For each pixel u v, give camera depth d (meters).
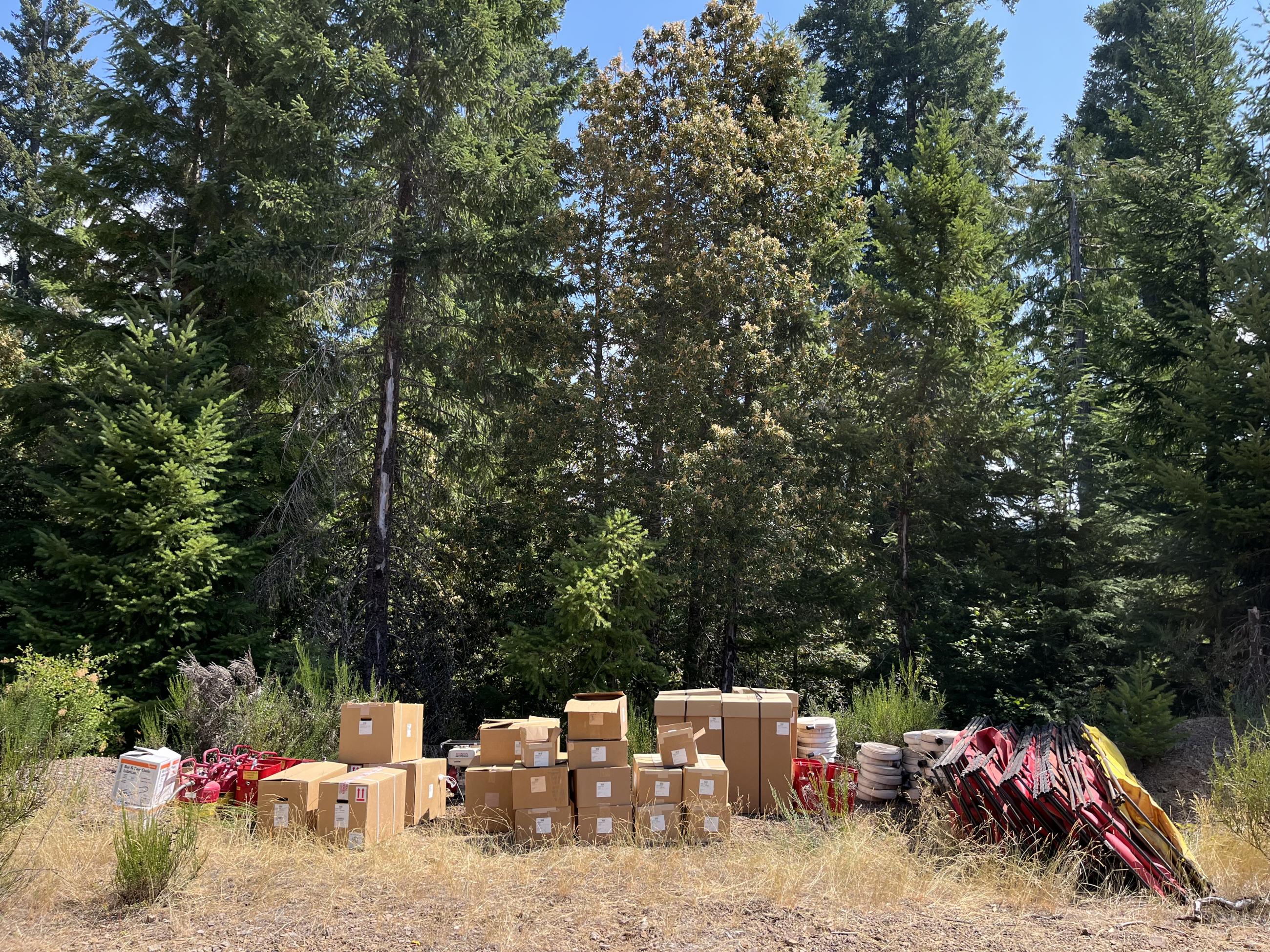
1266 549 13.09
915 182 16.98
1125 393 17.03
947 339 16.17
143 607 11.02
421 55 14.34
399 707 7.66
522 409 14.84
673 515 13.80
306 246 13.48
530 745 7.13
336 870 5.94
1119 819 5.93
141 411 11.79
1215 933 4.71
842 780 7.74
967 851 6.08
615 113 16.19
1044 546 14.90
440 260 14.10
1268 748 7.72
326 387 14.22
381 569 14.21
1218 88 17.66
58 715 9.12
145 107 14.82
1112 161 21.80
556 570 14.27
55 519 13.91
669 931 4.77
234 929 4.94
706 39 17.39
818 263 17.36
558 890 5.54
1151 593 14.23
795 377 15.36
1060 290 24.30
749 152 16.33
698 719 8.14
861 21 29.16
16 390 13.74
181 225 15.42
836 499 14.81
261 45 13.87
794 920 4.94
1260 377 12.67
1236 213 16.34
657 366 14.38
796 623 14.91
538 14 15.84
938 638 14.94
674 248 15.43
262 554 13.09
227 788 7.65
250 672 9.53
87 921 5.06
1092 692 13.14
